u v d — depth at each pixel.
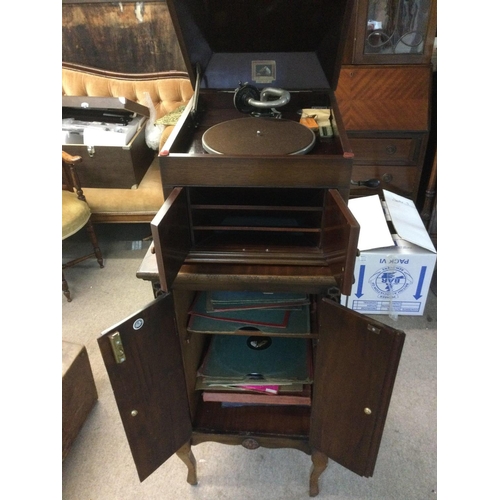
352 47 1.76
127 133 1.90
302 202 1.02
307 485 1.25
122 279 2.09
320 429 1.07
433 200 1.96
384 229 1.66
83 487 1.25
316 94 1.13
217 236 1.02
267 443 1.17
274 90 1.07
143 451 1.03
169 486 1.25
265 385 1.16
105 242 2.36
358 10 1.67
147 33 2.07
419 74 1.79
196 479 1.25
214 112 1.15
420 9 1.67
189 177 0.87
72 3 2.02
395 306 1.78
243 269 0.95
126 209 2.09
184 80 2.16
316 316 1.08
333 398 0.99
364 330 0.84
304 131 0.97
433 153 1.94
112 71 2.19
